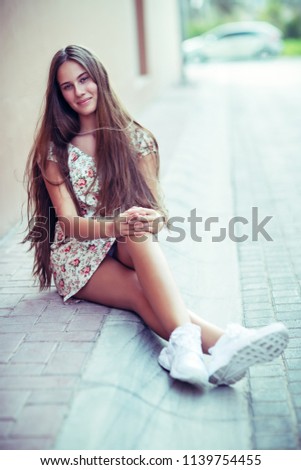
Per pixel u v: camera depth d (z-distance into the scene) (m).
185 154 9.33
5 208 5.82
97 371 2.98
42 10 6.97
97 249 3.64
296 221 6.32
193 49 32.25
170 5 23.59
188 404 3.13
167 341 3.45
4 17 5.81
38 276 4.27
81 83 3.49
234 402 3.16
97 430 2.61
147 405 3.00
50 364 3.05
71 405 2.71
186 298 4.54
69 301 3.82
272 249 5.58
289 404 3.14
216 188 7.88
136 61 16.61
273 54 31.95
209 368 3.14
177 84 22.09
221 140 11.03
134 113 13.62
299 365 3.52
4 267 4.78
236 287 4.80
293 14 43.31
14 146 6.07
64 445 2.50
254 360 3.08
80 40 8.84
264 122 12.80
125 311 3.66
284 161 9.17
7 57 5.88
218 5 56.78
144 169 3.73
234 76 23.84
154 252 3.25
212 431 2.94
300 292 4.58
